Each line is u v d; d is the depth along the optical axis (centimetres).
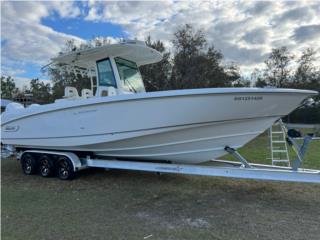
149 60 646
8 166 745
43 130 595
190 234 330
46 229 348
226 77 2142
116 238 322
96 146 545
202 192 492
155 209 414
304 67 3366
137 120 482
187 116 452
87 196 478
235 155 485
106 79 591
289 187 511
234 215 388
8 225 361
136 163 523
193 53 2000
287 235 325
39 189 522
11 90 3584
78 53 576
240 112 442
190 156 509
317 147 1030
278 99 434
